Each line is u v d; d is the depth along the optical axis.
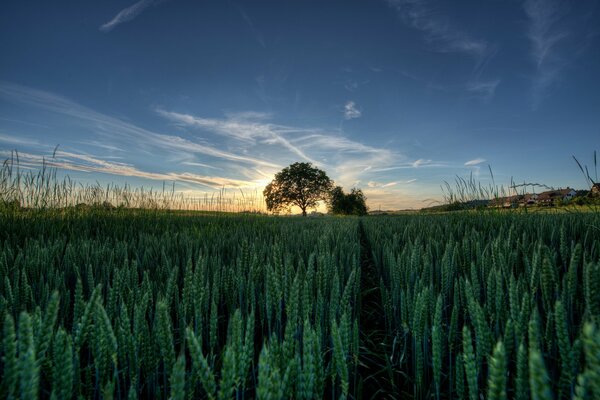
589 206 4.33
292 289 1.27
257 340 2.06
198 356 0.76
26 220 5.63
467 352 0.82
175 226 7.52
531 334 0.80
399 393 1.71
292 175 58.50
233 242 4.04
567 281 1.42
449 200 8.50
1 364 1.20
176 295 1.82
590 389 0.53
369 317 2.69
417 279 1.64
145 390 1.47
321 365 0.91
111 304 1.41
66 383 0.80
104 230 5.98
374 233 5.86
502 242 2.49
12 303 1.52
